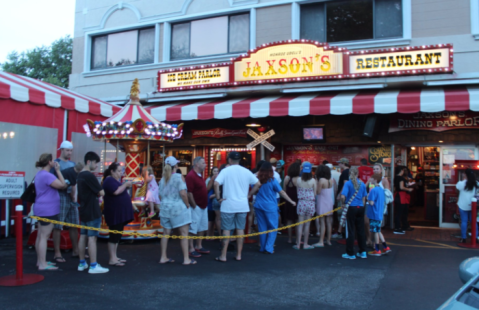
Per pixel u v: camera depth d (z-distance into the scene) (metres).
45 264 6.00
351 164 11.16
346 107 9.38
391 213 10.55
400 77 9.66
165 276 5.83
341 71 10.09
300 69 10.50
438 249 7.93
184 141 12.58
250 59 11.05
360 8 10.98
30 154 9.23
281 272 6.17
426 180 12.48
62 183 5.95
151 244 8.23
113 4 14.10
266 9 11.77
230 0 12.17
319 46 10.31
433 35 10.02
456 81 9.31
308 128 10.91
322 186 8.23
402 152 11.26
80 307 4.48
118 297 4.85
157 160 13.59
